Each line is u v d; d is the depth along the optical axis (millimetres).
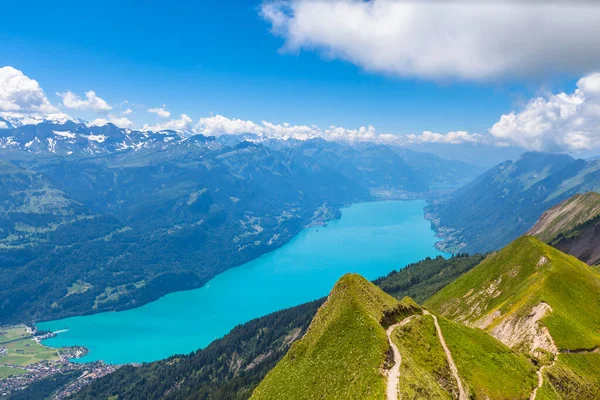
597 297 147000
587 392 106750
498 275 192750
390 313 109500
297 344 114125
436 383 85312
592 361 116188
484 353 106750
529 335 127750
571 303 141125
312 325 118312
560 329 124688
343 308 108688
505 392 94500
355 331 98938
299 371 100938
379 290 120250
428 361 93750
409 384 77250
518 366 107062
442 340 105312
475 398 88688
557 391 102938
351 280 118625
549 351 119312
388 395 73750
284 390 98125
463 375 94000
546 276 153375
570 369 112312
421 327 106812
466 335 112062
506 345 125625
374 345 90062
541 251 182000
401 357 87625
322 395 86438
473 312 183750
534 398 95812
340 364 91875
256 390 110000
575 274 157500
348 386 82750
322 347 102062
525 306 141875
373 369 82312
